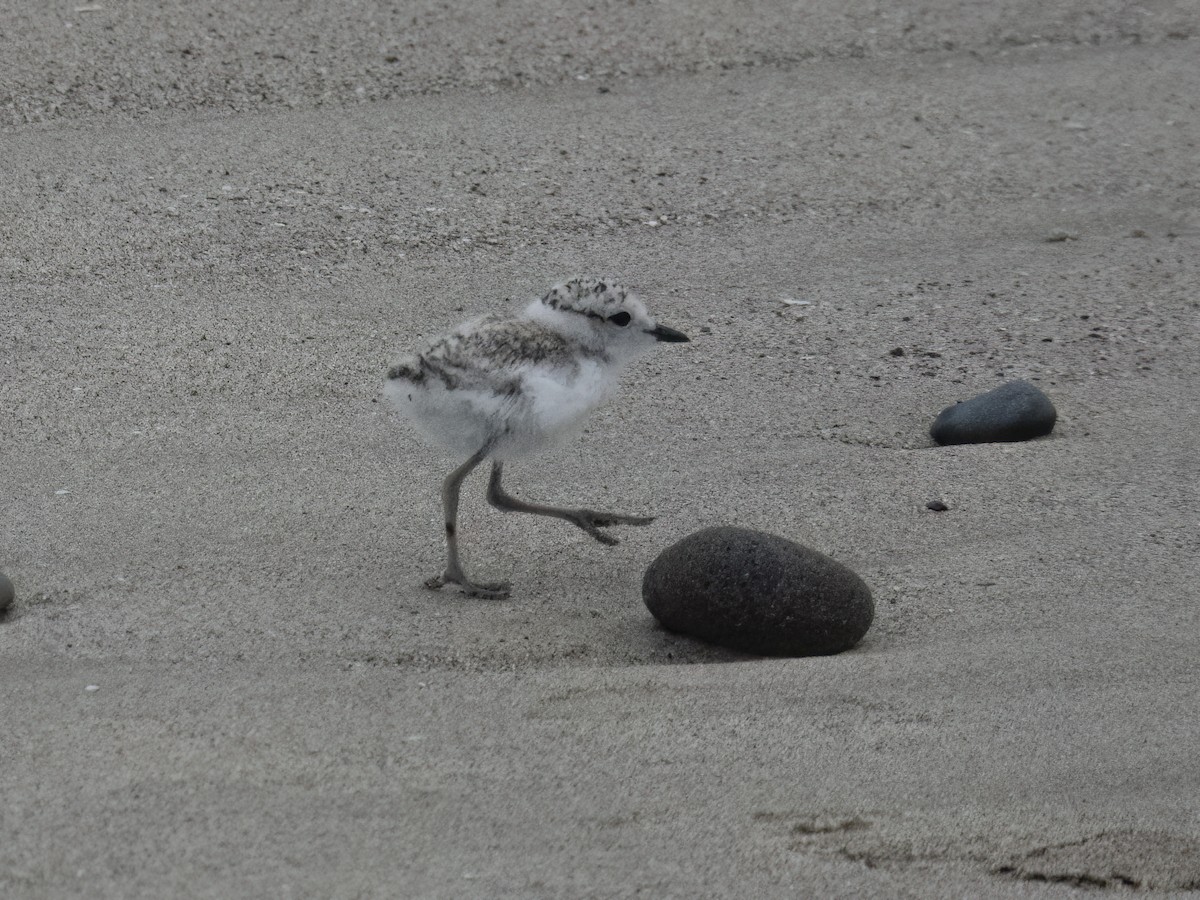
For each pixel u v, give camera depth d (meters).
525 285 13.52
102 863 5.76
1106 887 6.10
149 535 9.18
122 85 16.81
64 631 7.88
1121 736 7.07
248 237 14.03
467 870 5.87
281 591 8.52
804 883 5.95
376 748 6.73
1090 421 11.39
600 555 9.31
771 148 16.62
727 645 8.14
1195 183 16.33
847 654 7.93
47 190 14.53
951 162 16.55
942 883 6.03
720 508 9.86
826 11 20.12
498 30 18.88
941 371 12.27
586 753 6.77
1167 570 8.93
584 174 15.77
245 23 18.38
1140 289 13.97
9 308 12.49
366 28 18.58
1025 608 8.48
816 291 13.76
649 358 12.37
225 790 6.30
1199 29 20.27
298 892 5.66
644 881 5.88
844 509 9.82
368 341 12.34
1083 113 17.86
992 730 7.11
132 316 12.51
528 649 7.98
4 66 16.84
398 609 8.38
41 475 9.95
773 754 6.84
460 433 8.64
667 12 19.69
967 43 19.59
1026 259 14.57
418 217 14.66
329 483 10.05
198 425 10.81
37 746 6.61
